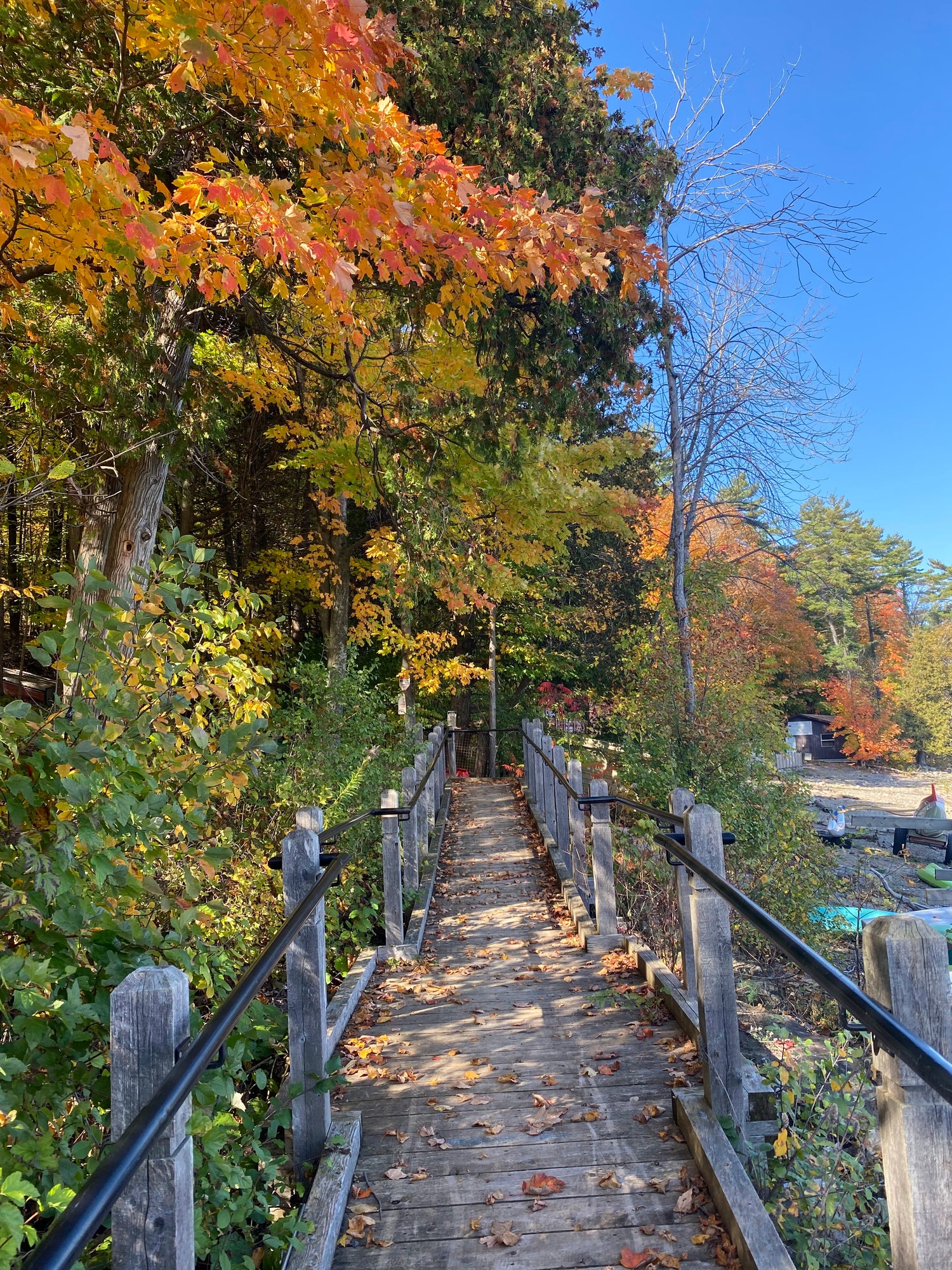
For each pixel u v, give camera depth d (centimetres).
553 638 2498
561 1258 271
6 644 1298
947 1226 158
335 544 1512
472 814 1372
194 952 317
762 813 1061
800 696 4869
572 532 2242
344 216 416
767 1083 375
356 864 719
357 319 679
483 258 480
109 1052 255
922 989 165
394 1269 269
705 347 1230
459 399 881
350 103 396
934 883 1415
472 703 2528
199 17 342
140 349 598
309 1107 319
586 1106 364
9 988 224
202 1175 246
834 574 5188
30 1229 175
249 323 774
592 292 783
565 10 848
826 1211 298
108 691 288
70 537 1046
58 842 252
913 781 3844
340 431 1057
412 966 592
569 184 795
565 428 941
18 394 661
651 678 1261
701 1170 307
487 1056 427
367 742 1006
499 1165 324
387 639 1633
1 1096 206
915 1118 159
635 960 548
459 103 755
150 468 691
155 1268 160
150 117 580
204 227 409
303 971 322
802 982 814
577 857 734
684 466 1279
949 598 5988
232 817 673
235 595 493
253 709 485
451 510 862
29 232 396
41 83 533
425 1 712
